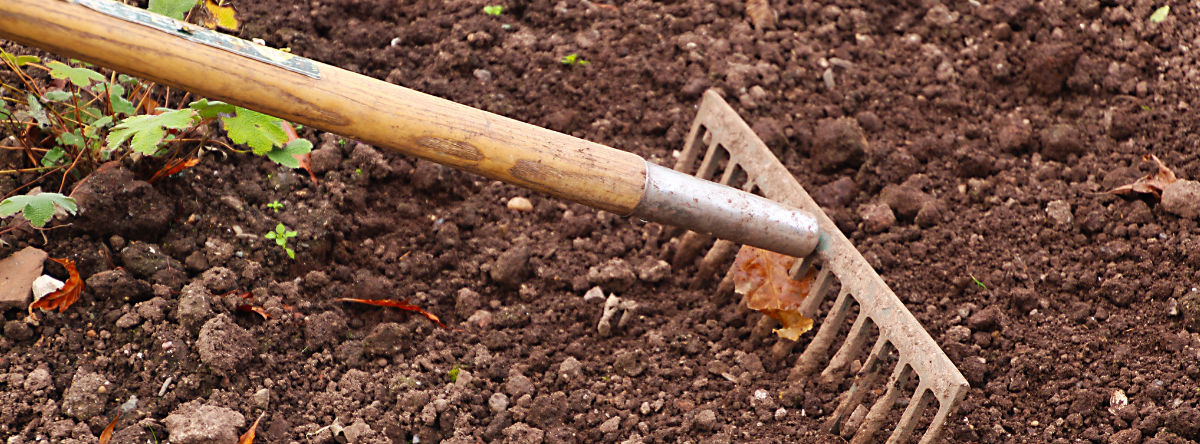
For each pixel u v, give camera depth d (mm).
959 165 2043
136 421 1859
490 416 1911
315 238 1960
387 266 1975
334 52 2045
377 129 1798
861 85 2096
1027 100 2082
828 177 2045
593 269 1989
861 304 1902
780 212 1897
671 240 2018
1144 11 2096
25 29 1729
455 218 2006
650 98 2080
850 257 1907
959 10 2133
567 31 2117
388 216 1999
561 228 2018
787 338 1947
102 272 1897
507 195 2027
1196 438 1882
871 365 1901
